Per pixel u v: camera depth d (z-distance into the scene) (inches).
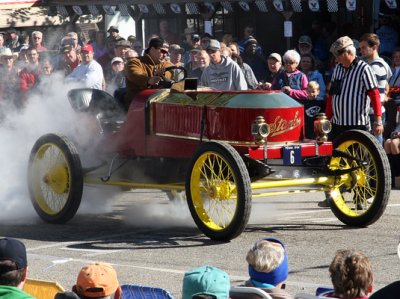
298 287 713.6
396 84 1248.8
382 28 1533.0
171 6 1675.7
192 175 891.4
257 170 890.1
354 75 1026.7
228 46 1385.3
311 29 1605.6
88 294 469.4
